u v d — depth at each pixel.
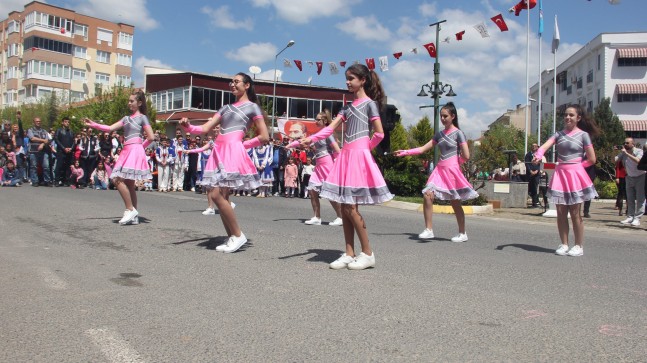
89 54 63.66
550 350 3.06
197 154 17.64
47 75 59.91
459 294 4.30
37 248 5.78
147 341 3.04
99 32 64.38
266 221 9.20
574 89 50.69
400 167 18.14
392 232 8.45
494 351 3.02
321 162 8.80
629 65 42.72
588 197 6.52
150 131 7.85
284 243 6.61
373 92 5.30
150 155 17.58
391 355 2.92
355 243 6.86
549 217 12.87
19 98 62.53
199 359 2.80
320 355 2.89
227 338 3.12
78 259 5.26
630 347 3.14
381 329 3.36
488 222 11.15
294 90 45.06
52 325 3.28
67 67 61.41
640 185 11.20
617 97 42.94
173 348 2.95
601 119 38.84
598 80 44.62
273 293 4.15
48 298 3.86
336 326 3.39
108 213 9.09
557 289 4.62
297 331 3.28
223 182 5.75
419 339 3.19
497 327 3.46
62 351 2.87
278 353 2.91
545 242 7.92
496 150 18.50
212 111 43.12
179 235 6.95
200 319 3.46
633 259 6.52
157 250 5.86
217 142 5.96
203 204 11.90
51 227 7.34
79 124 41.19
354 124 5.18
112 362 2.73
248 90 6.11
